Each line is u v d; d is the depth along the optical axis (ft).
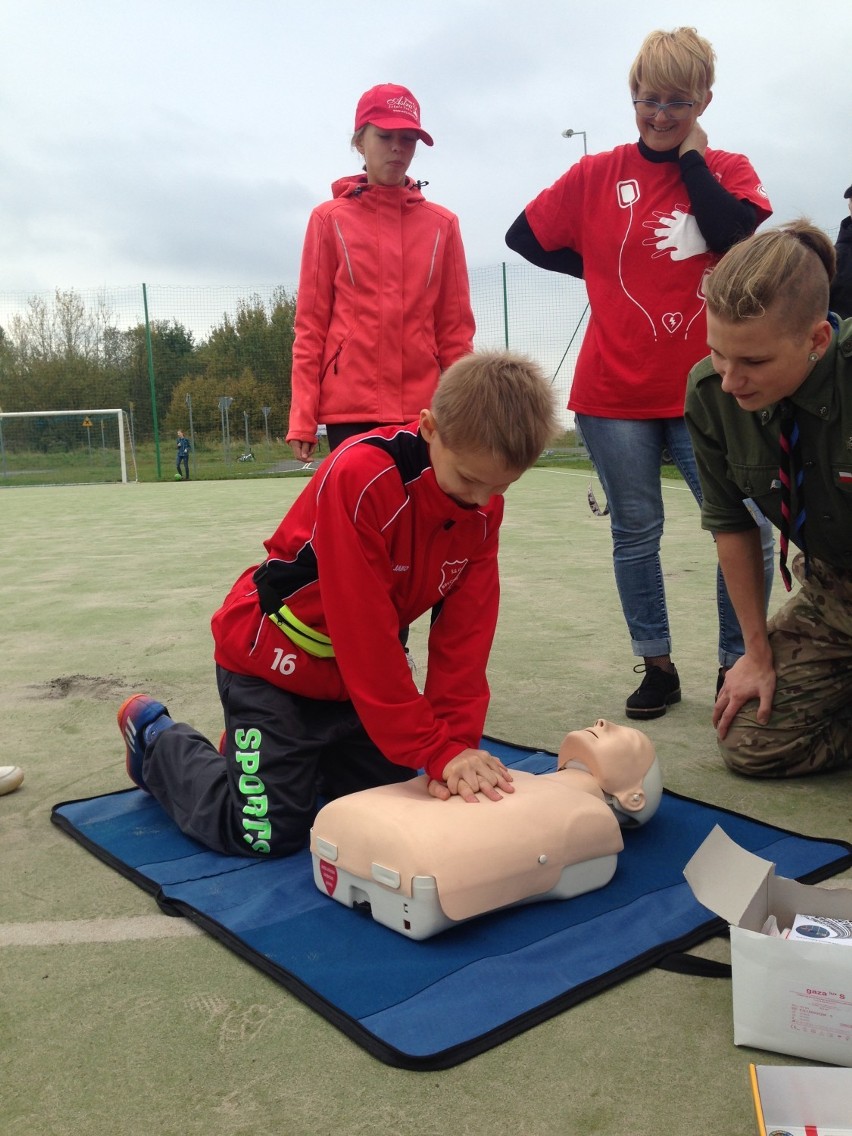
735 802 7.11
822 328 5.65
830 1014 4.07
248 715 6.46
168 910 5.64
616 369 9.17
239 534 26.03
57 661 11.80
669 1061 4.18
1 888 5.99
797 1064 4.15
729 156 9.27
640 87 8.83
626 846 6.30
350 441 5.95
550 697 9.78
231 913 5.52
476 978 4.78
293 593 6.33
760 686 7.46
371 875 5.27
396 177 9.68
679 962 4.89
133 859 6.30
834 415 6.31
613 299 9.23
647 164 9.13
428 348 9.98
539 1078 4.08
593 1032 4.39
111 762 8.25
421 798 5.61
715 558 18.85
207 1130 3.82
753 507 7.47
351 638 5.76
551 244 9.77
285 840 6.30
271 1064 4.22
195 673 11.02
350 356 9.78
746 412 6.81
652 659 9.17
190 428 63.67
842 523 6.79
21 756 8.45
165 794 6.93
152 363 63.36
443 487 5.63
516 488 40.19
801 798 7.17
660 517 9.27
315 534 6.00
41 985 4.88
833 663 7.33
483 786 5.54
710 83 8.77
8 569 20.40
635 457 9.13
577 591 15.71
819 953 4.05
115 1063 4.25
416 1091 4.01
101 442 67.46
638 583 9.15
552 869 5.44
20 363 68.95
